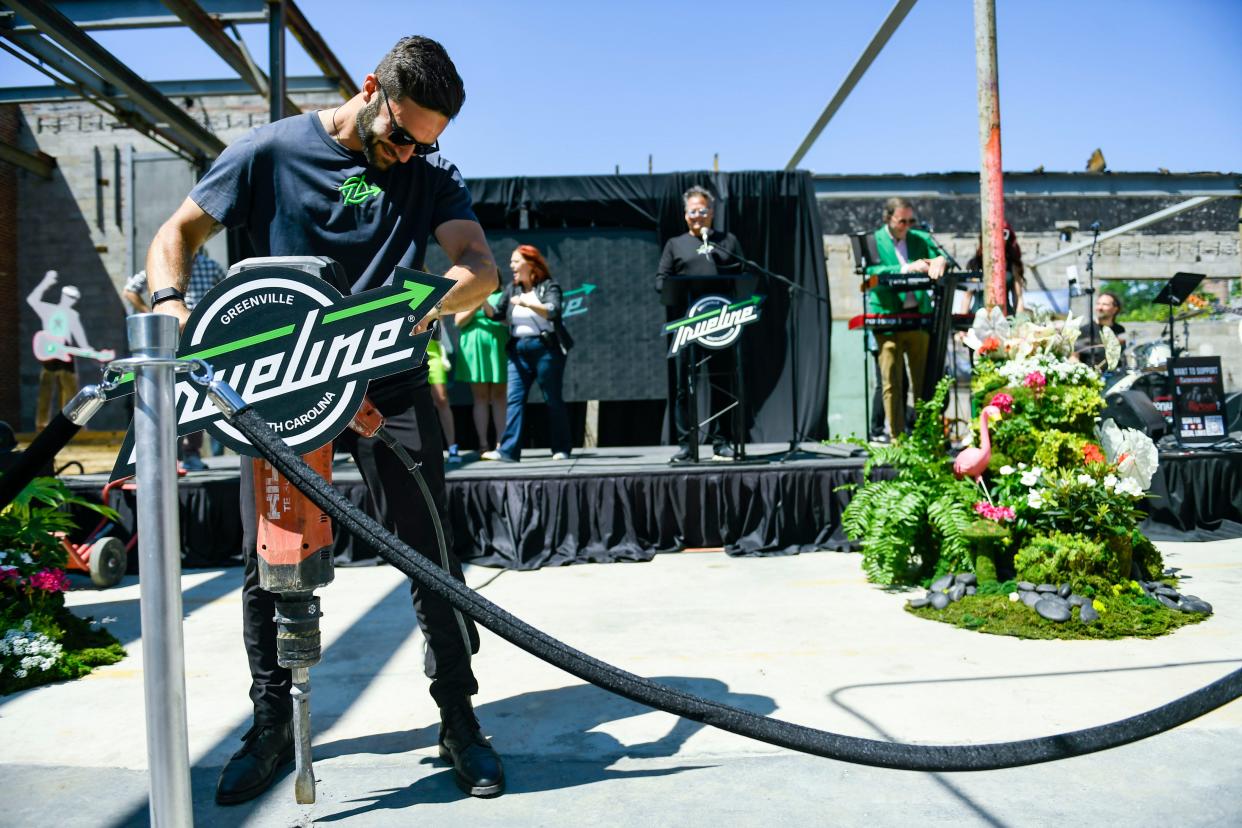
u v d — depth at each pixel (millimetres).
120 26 6750
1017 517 3572
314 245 1947
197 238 1942
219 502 4988
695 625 3336
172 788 1140
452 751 1982
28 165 14711
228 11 6773
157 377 1146
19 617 3057
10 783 2018
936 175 9438
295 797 1711
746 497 4969
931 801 1807
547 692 2609
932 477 3908
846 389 11672
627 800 1852
